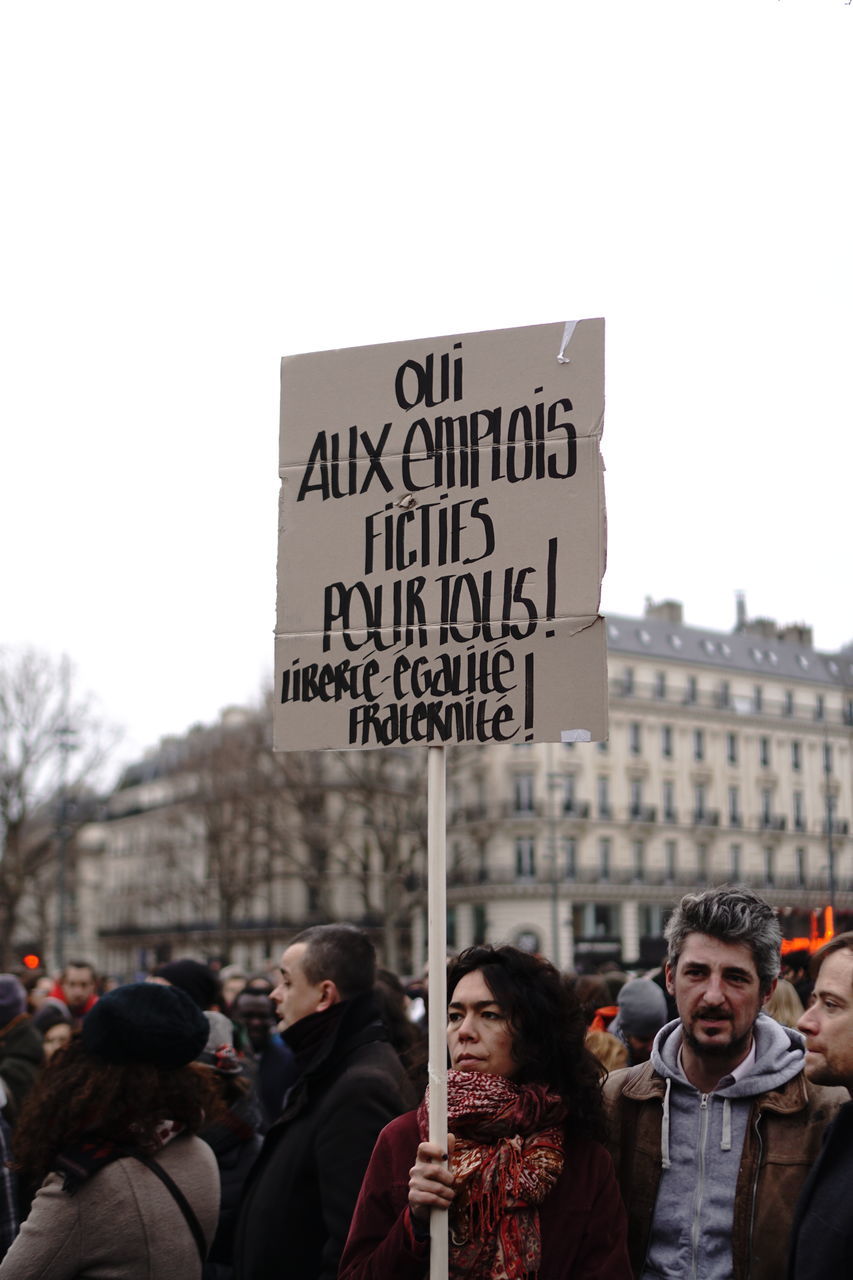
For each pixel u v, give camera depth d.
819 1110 3.94
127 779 115.12
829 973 3.71
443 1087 3.59
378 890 76.25
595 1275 3.57
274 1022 9.15
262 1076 8.89
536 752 69.75
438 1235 3.48
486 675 4.14
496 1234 3.52
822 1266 3.57
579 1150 3.75
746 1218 3.90
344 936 5.17
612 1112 4.20
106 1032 4.18
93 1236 3.99
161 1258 4.07
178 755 104.12
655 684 72.19
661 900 71.06
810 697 72.75
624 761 70.94
